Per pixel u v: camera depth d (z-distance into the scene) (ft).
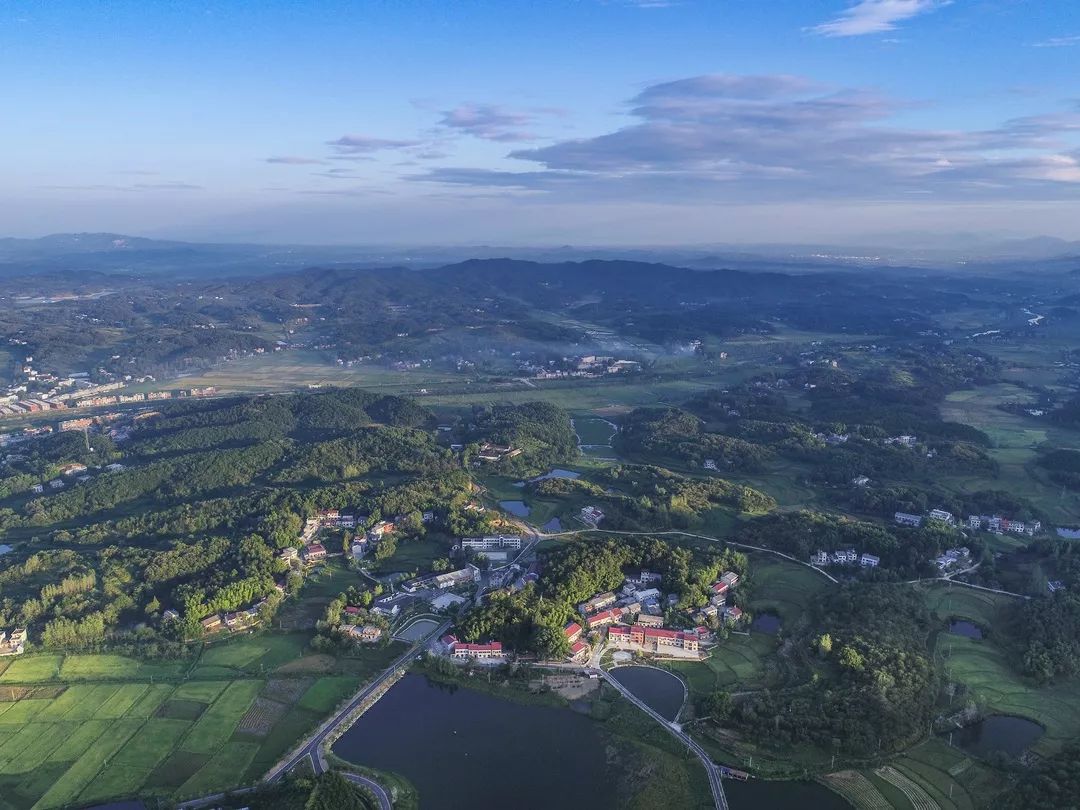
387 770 591.37
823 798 563.48
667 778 581.53
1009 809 536.83
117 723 645.51
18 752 606.96
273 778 577.84
